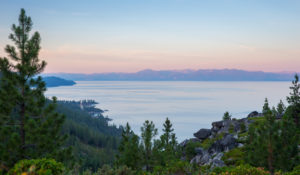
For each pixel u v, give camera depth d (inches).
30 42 708.0
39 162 454.3
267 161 609.9
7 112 668.1
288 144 608.7
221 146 1932.8
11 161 635.5
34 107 699.4
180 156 2327.8
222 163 1273.4
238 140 1957.4
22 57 705.6
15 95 658.8
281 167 593.9
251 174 676.1
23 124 682.2
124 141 1302.9
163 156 1158.3
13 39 700.0
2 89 660.1
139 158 1070.4
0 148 630.5
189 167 827.4
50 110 712.4
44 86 716.0
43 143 681.0
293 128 628.4
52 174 446.3
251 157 677.3
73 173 596.4
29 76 702.5
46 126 675.4
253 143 662.5
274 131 599.2
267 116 626.2
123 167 705.0
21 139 665.6
